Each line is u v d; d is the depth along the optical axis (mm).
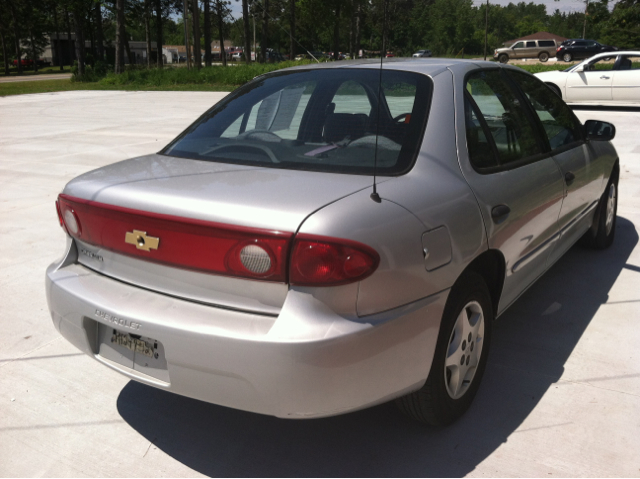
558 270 4367
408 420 2607
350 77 2740
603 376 2938
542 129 3336
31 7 72875
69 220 2381
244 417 2670
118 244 2186
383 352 1991
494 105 2916
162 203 2041
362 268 1886
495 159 2721
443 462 2332
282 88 2855
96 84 35188
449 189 2326
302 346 1837
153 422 2637
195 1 36500
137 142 11023
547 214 3148
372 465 2326
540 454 2369
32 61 83750
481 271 2662
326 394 1903
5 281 4277
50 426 2609
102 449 2455
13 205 6484
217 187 2102
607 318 3578
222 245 1923
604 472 2264
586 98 15906
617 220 5719
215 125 2797
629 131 11477
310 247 1835
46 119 15711
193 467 2344
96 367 3109
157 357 2121
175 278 2080
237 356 1888
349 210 1930
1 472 2316
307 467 2326
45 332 3498
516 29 116125
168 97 23562
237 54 98750
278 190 2039
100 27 58656
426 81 2633
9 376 3014
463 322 2436
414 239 2059
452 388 2475
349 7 32875
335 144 2436
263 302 1939
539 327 3479
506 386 2861
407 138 2408
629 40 61469
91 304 2186
